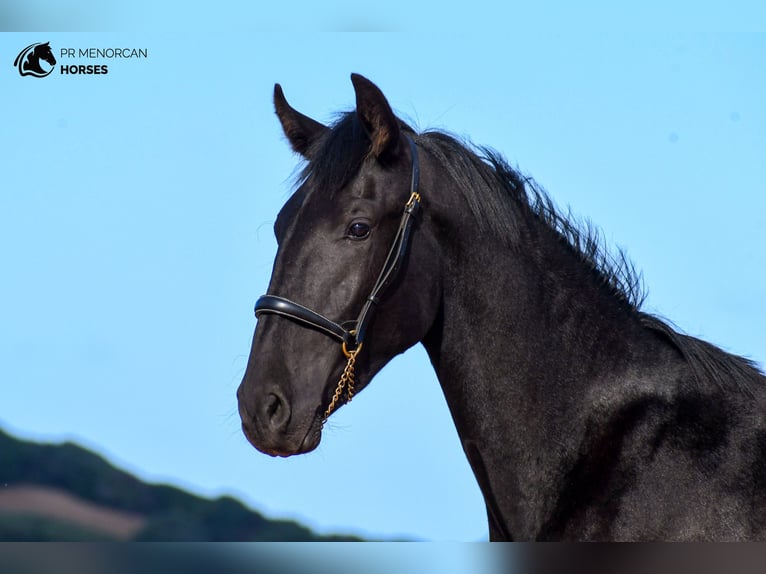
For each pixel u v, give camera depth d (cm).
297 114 702
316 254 612
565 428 620
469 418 640
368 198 621
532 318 636
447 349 643
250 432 591
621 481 603
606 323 641
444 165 657
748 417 612
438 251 641
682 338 640
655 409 615
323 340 606
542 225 666
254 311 622
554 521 611
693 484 594
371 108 622
